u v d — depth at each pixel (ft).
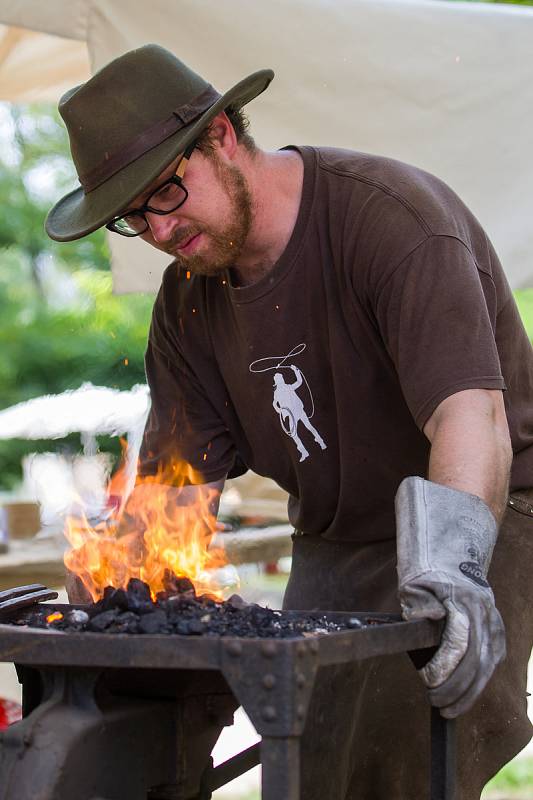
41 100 15.46
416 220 7.17
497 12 11.61
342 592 8.74
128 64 7.16
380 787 7.82
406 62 11.40
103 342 44.75
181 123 7.13
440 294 6.89
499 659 6.03
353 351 7.65
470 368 6.73
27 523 20.48
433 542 6.08
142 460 9.25
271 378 8.11
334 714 7.21
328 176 7.68
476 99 11.56
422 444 7.86
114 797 5.71
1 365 44.14
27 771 5.35
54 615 6.72
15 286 47.91
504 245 11.76
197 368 8.85
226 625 5.79
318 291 7.69
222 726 6.60
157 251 11.86
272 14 11.02
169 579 7.19
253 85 7.50
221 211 7.32
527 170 11.74
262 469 8.84
